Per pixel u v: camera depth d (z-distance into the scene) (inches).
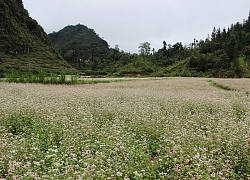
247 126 336.5
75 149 269.0
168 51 5713.6
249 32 4554.6
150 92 800.9
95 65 5103.3
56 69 3892.7
